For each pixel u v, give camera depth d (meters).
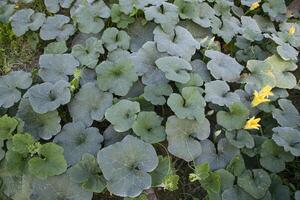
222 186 1.26
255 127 1.33
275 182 1.30
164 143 1.39
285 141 1.33
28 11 1.70
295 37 1.84
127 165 1.19
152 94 1.38
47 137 1.31
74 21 1.64
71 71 1.49
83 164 1.20
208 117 1.45
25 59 1.67
